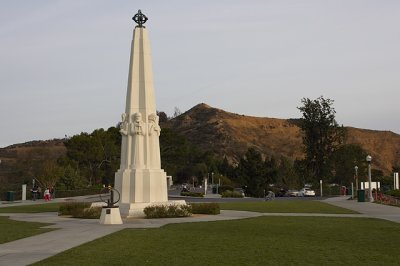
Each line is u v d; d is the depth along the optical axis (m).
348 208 34.91
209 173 116.56
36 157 95.50
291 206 37.69
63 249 13.71
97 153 84.31
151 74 29.59
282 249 13.80
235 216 26.97
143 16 29.81
